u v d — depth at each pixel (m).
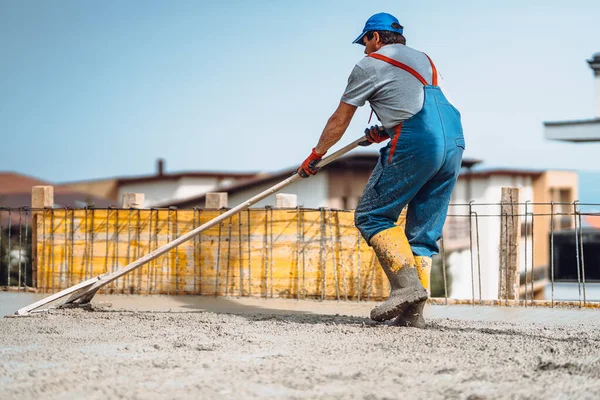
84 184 39.03
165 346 4.54
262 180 27.22
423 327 5.21
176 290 7.52
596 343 4.66
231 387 3.54
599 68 22.95
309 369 3.88
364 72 5.03
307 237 7.25
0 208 8.06
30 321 5.64
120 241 7.65
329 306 6.77
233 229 7.40
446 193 5.22
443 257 7.06
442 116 5.00
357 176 25.61
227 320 5.68
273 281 7.32
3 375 3.80
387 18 5.30
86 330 5.20
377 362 4.05
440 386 3.58
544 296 28.20
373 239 5.19
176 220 7.53
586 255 24.61
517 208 7.02
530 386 3.59
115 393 3.44
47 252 7.87
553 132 23.75
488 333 5.05
